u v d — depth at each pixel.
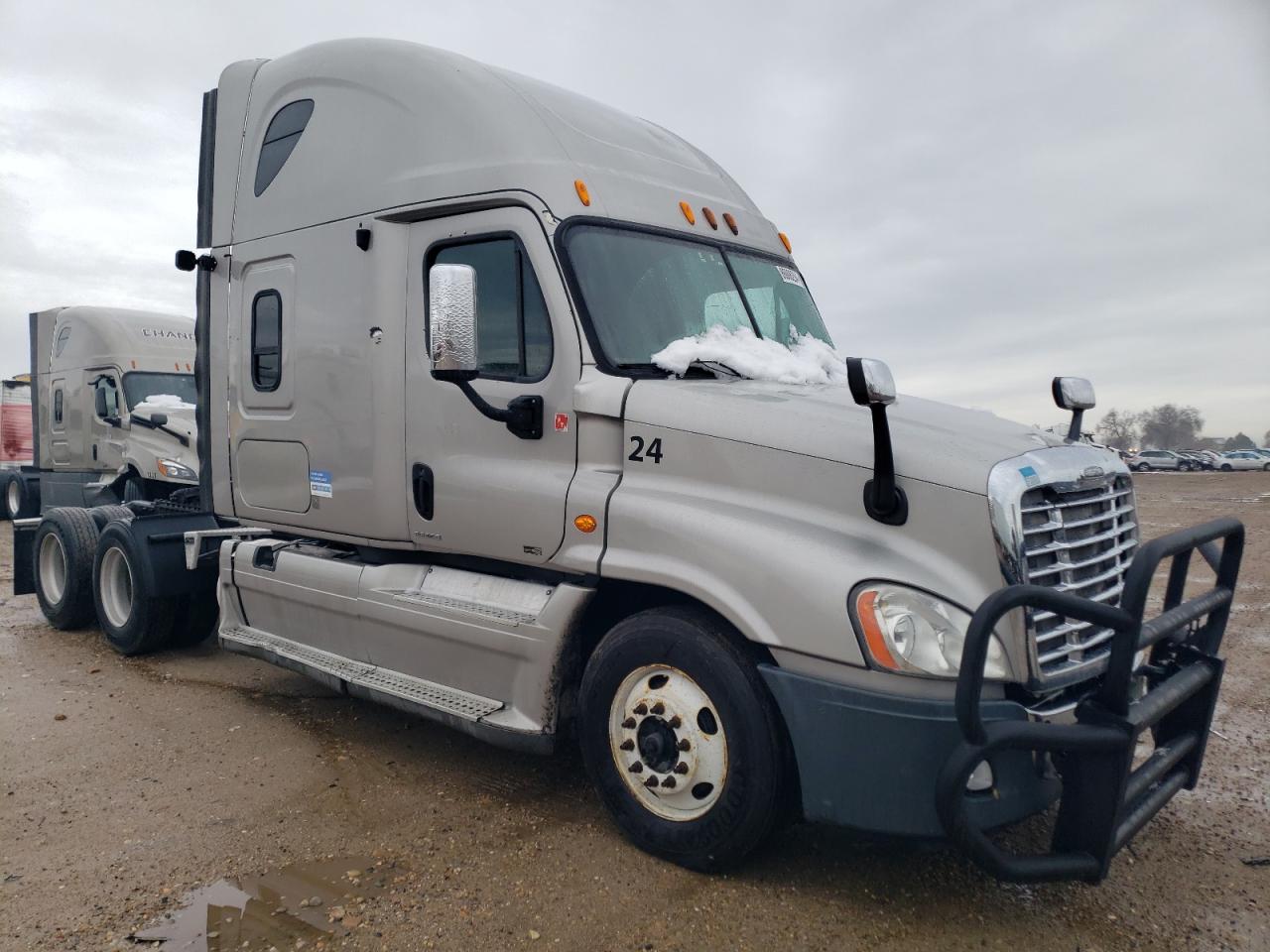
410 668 4.80
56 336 15.02
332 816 4.26
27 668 6.70
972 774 3.14
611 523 3.90
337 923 3.37
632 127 5.18
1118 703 3.07
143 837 4.04
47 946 3.22
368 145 5.00
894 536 3.39
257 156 5.74
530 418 4.18
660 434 3.90
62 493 14.66
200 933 3.30
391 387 4.79
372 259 4.85
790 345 4.93
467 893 3.57
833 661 3.29
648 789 3.82
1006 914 3.45
